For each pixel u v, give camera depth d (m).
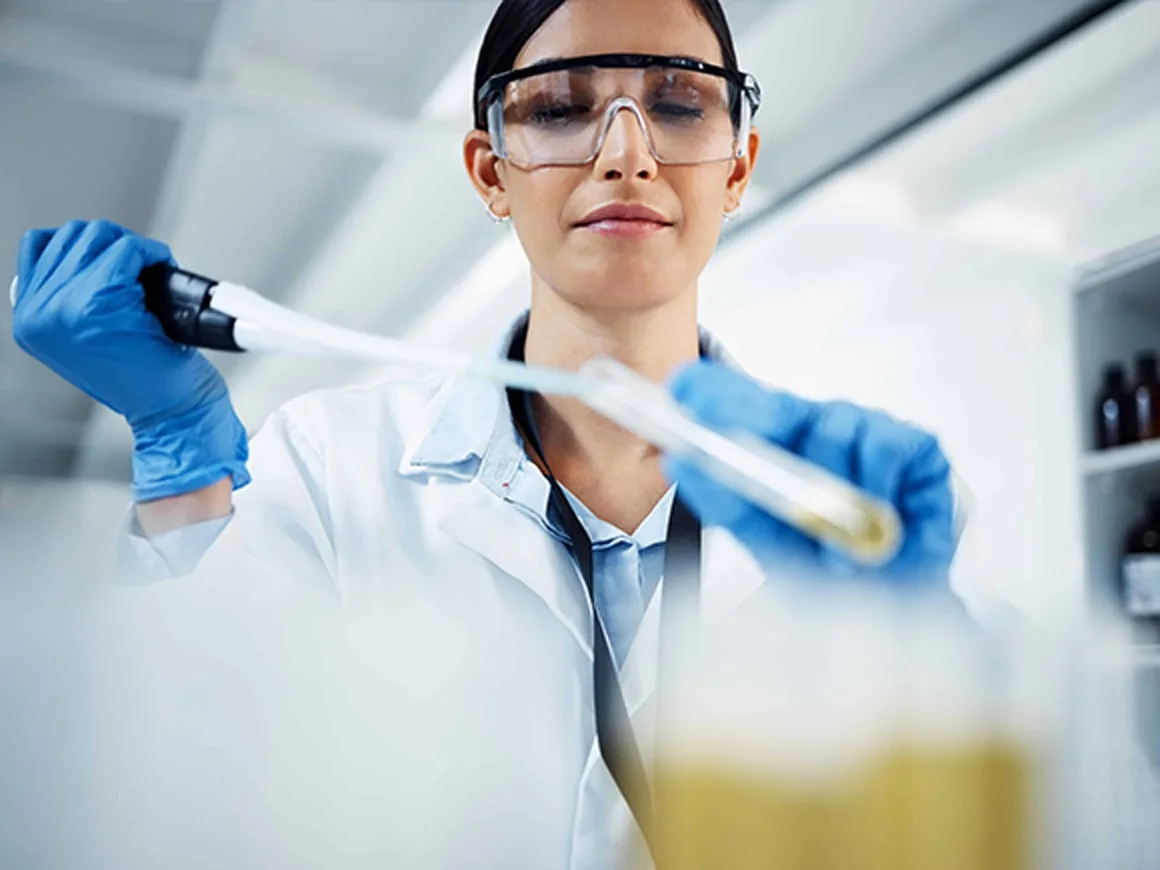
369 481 1.01
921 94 1.94
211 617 0.69
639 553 0.92
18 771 0.60
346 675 0.72
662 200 0.83
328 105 1.98
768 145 2.23
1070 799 0.49
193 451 0.89
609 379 0.63
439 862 0.71
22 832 0.60
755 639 0.53
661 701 0.53
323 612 0.75
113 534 0.80
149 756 0.63
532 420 0.99
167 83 1.91
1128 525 2.18
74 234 0.89
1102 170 2.29
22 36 1.83
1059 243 2.53
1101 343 2.22
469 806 0.75
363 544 0.95
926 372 2.79
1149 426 2.10
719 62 0.90
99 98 1.93
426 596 0.90
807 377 3.15
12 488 0.72
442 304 2.89
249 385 3.76
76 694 0.63
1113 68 1.95
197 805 0.63
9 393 3.57
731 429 0.66
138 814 0.62
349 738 0.70
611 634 0.90
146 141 2.24
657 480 0.95
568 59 0.83
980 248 2.60
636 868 0.78
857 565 0.62
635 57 0.82
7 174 2.38
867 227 2.50
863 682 0.51
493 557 0.93
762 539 0.63
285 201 2.49
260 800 0.65
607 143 0.81
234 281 2.87
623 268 0.83
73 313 0.83
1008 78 1.85
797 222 2.49
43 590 0.67
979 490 2.59
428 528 0.96
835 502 0.51
